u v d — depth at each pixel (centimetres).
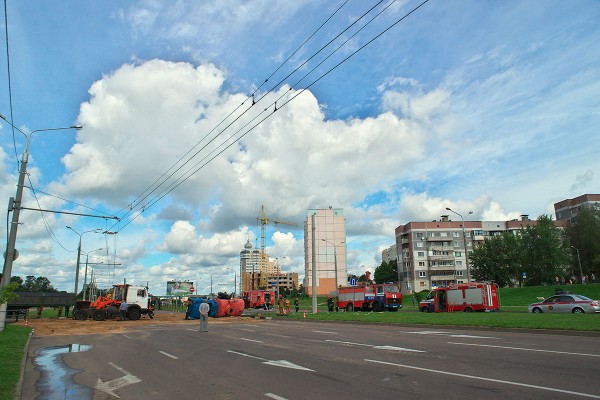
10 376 1004
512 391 767
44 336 2388
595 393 737
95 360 1416
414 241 11244
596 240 7694
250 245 17212
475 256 8781
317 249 11169
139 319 4075
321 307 6481
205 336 2122
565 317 2219
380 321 2653
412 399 741
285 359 1243
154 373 1118
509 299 6153
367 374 970
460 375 918
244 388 884
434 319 2495
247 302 7512
